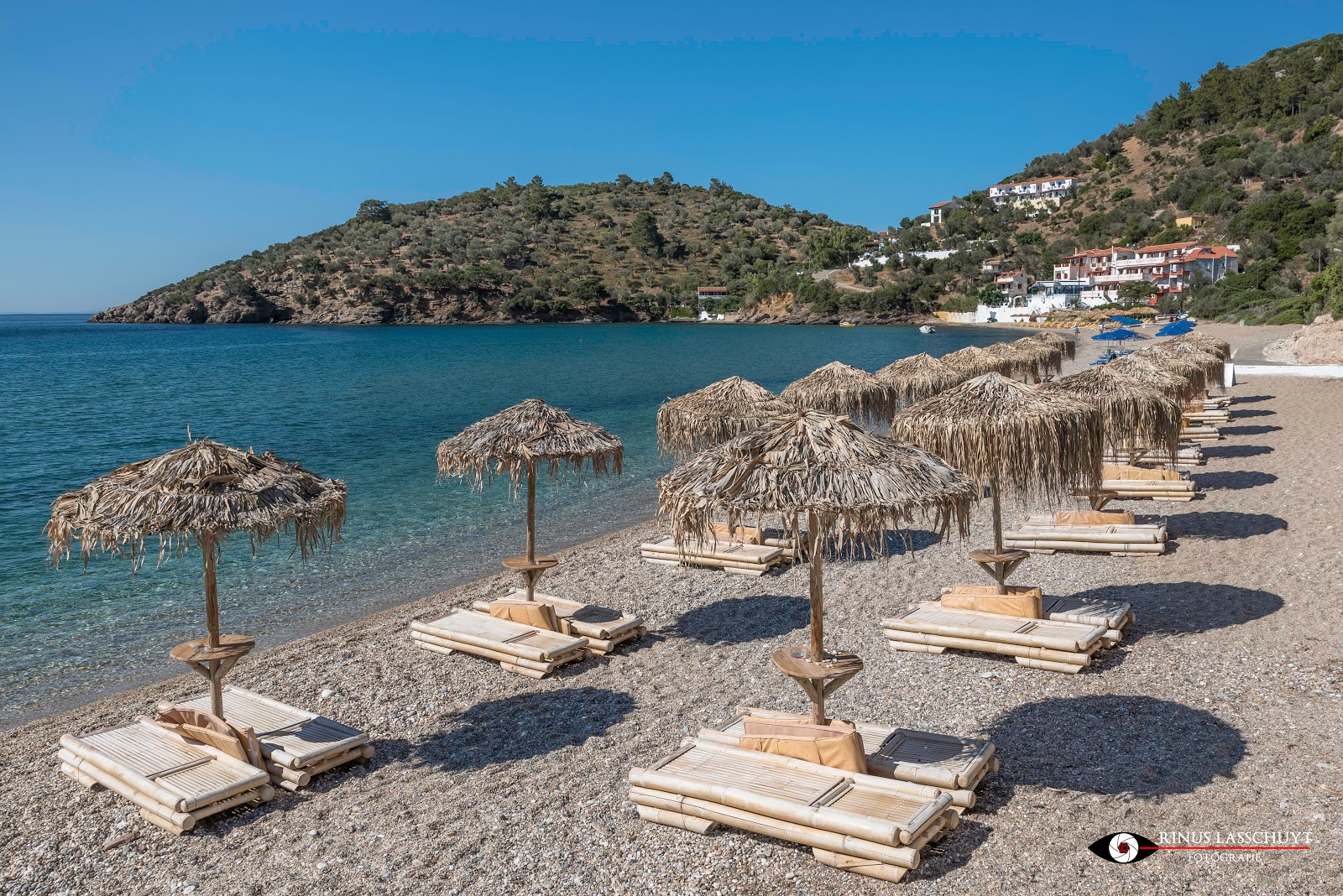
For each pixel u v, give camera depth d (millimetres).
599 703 7574
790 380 51406
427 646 9188
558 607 9477
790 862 5023
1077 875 4707
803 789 5230
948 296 138625
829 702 7246
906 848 4691
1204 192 132000
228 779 5996
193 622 10906
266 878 5168
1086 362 47312
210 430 32594
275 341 112375
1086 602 8750
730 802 5223
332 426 33031
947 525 5668
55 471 24625
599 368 63469
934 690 7383
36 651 9953
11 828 5883
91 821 5945
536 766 6434
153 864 5375
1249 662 7465
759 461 5555
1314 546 10695
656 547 12398
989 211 175000
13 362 74875
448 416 36188
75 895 5078
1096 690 7152
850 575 11195
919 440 8508
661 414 12469
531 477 9320
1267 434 19875
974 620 8320
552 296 169750
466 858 5250
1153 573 10242
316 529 6469
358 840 5535
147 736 6723
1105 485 14406
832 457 5465
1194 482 15125
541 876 5035
